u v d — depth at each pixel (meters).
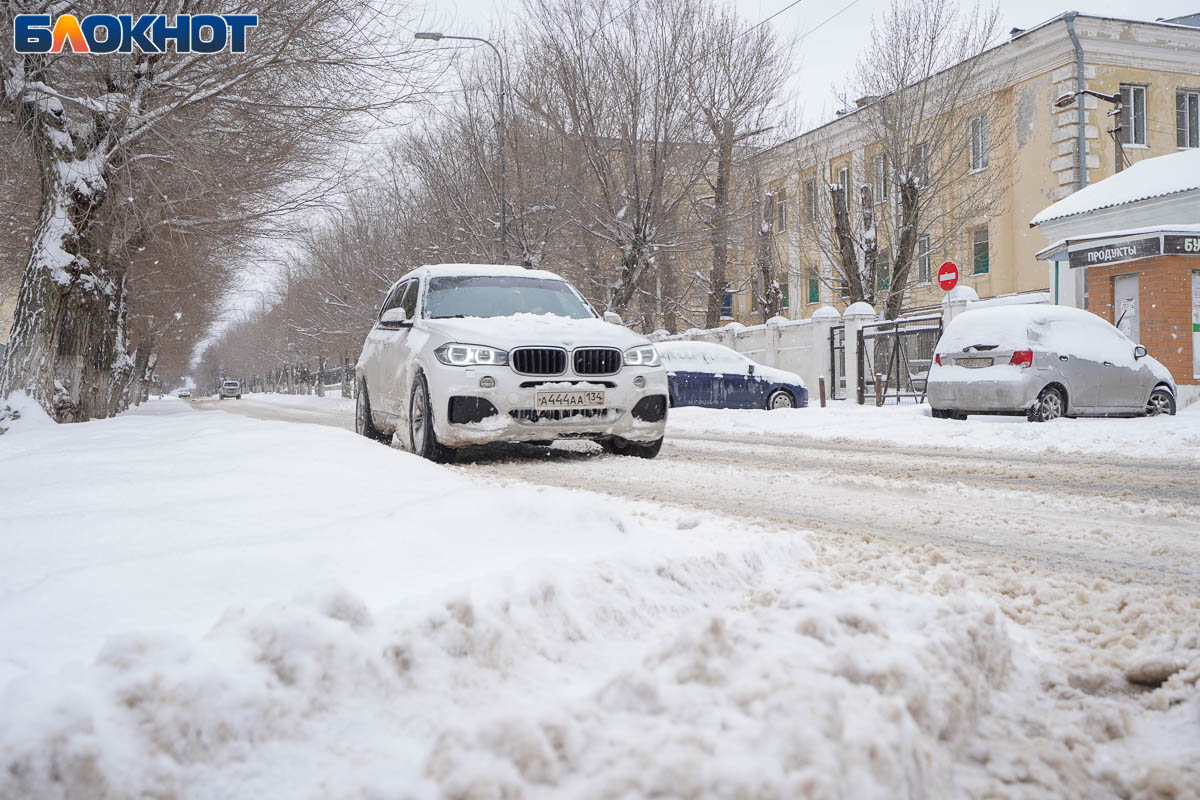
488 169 24.39
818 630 1.56
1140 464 7.14
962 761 1.48
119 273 16.92
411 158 27.70
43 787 1.18
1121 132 23.89
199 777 1.29
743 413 14.38
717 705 1.28
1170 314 14.64
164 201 14.65
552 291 8.45
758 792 1.05
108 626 1.94
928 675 1.48
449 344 6.93
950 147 24.17
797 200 28.09
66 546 2.80
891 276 23.11
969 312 11.95
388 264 30.94
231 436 6.41
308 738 1.40
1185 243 14.39
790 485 5.81
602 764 1.19
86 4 12.09
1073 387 11.25
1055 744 1.58
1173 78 25.08
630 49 21.03
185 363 83.50
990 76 25.92
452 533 2.93
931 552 3.34
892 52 22.59
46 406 11.50
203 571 2.36
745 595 2.62
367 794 1.24
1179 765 1.55
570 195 21.91
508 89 23.12
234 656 1.47
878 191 26.36
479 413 6.71
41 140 11.85
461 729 1.29
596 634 2.05
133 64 12.39
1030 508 4.84
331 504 3.60
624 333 7.43
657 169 20.72
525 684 1.71
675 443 9.84
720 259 25.44
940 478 6.20
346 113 13.50
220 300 35.59
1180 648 2.10
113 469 4.76
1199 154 16.86
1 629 1.89
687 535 3.26
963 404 11.43
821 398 18.20
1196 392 14.22
